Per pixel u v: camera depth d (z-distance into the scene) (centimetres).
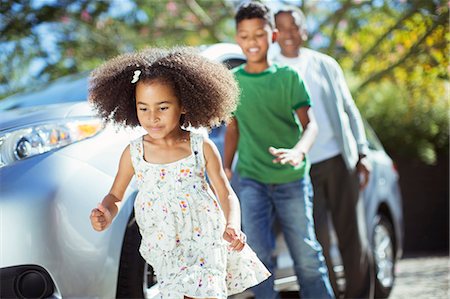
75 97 440
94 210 288
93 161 345
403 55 859
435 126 971
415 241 992
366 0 862
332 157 478
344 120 479
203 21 892
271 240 414
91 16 820
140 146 296
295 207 405
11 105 460
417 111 971
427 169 991
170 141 295
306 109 400
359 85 924
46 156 333
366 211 541
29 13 764
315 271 410
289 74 401
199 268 284
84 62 836
